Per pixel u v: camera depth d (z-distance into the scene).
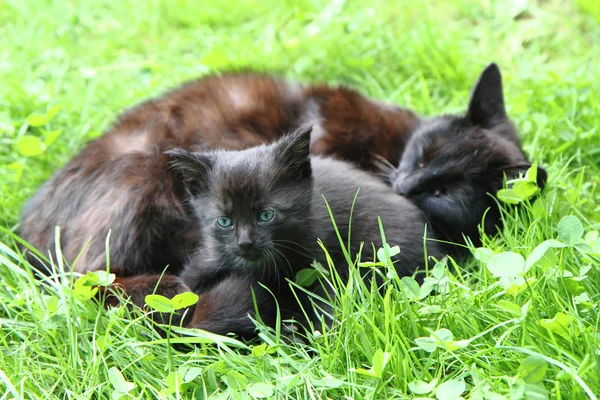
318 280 1.03
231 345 0.99
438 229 1.12
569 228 0.98
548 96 1.22
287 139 1.02
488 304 0.98
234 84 1.16
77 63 1.36
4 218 1.13
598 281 0.98
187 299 0.98
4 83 1.28
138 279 1.04
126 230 1.06
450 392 0.92
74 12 1.43
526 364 0.91
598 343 0.93
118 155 1.08
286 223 1.02
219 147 1.11
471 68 1.31
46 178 1.17
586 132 1.18
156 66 1.32
